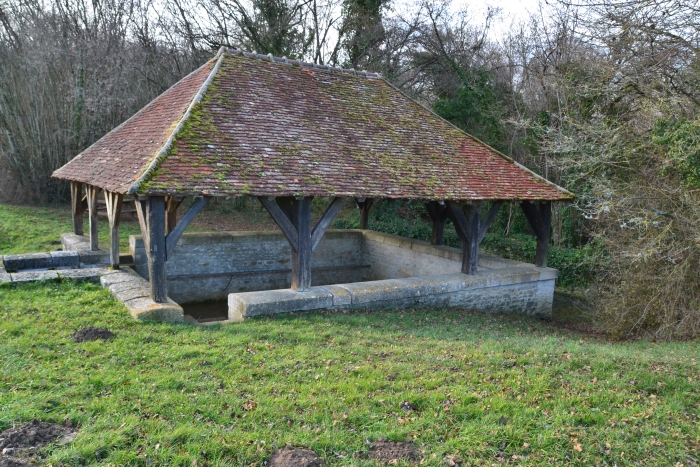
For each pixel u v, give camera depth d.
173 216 11.05
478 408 4.55
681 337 8.30
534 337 7.98
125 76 18.89
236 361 5.43
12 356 5.14
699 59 8.72
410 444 3.98
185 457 3.60
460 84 19.53
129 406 4.28
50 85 17.41
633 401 4.89
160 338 6.03
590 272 11.94
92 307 7.08
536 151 16.12
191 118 7.58
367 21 21.28
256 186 6.89
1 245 12.30
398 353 6.07
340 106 9.70
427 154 9.64
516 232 17.77
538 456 3.90
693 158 7.67
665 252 8.38
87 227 14.77
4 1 17.12
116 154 8.62
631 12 8.98
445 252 11.53
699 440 4.18
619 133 9.41
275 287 12.67
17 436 3.69
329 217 8.19
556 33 16.84
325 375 5.20
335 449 3.85
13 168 17.23
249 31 21.33
